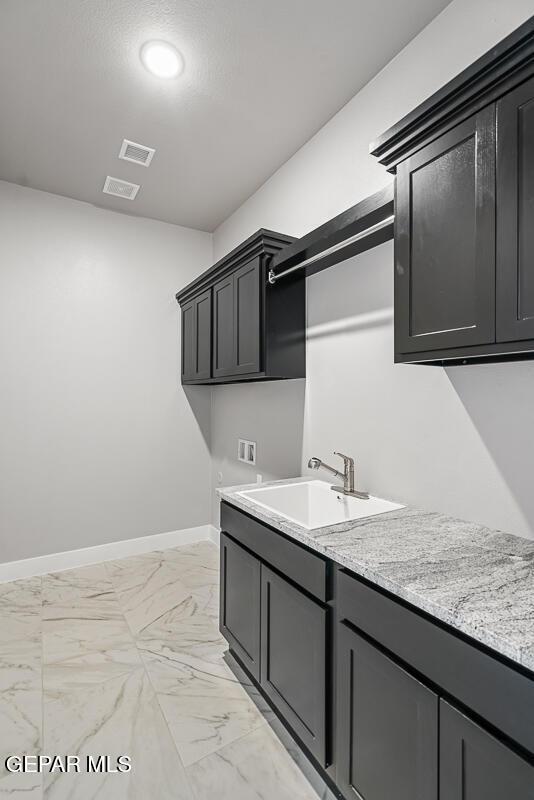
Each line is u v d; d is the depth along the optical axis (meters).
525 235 1.05
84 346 3.30
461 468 1.60
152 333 3.58
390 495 1.91
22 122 2.37
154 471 3.60
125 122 2.37
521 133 1.06
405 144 1.38
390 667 1.08
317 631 1.36
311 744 1.40
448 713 0.92
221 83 2.08
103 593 2.81
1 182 2.99
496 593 1.01
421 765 0.99
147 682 1.92
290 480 2.35
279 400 2.77
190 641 2.25
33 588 2.88
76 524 3.27
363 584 1.19
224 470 3.59
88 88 2.11
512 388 1.44
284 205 2.77
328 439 2.31
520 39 1.02
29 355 3.09
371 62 1.96
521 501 1.41
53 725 1.66
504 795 0.81
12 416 3.04
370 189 2.08
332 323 2.27
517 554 1.26
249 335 2.45
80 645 2.20
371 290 2.02
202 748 1.56
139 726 1.66
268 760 1.51
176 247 3.69
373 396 2.01
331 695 1.34
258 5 1.68
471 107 1.18
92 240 3.31
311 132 2.46
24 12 1.70
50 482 3.17
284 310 2.40
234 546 1.96
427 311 1.33
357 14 1.72
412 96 1.84
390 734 1.08
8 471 3.03
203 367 3.12
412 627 1.03
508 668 0.81
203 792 1.39
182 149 2.62
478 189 1.16
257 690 1.88
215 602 2.69
